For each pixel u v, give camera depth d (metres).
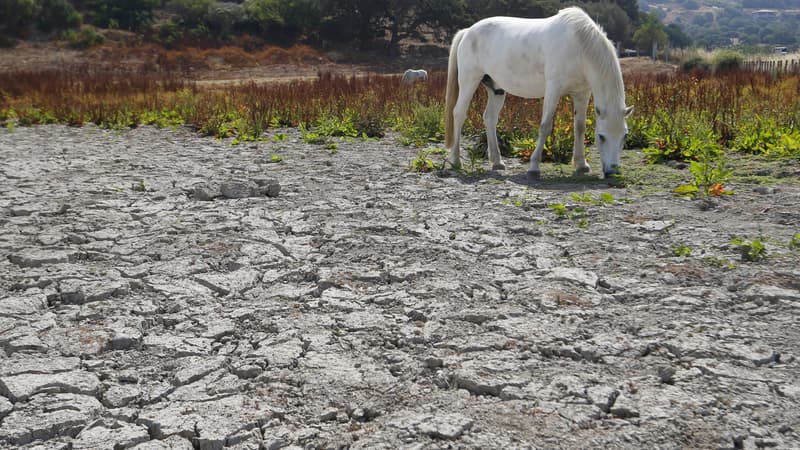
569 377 3.54
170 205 7.38
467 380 3.53
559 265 5.23
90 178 8.98
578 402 3.32
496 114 9.34
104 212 7.08
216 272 5.27
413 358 3.82
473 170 9.09
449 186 8.08
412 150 11.33
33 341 4.06
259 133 13.88
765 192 7.33
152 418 3.28
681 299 4.46
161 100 18.56
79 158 10.89
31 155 11.28
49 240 6.07
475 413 3.26
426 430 3.11
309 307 4.55
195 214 6.97
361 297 4.70
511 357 3.79
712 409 3.24
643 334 4.03
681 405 3.28
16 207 7.29
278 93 16.72
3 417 3.30
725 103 11.83
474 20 54.78
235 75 39.50
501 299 4.61
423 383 3.57
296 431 3.17
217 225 6.52
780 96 12.48
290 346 3.98
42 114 17.47
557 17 8.18
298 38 51.28
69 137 14.10
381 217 6.70
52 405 3.38
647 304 4.46
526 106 12.74
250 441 3.11
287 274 5.15
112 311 4.54
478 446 2.99
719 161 7.67
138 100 18.55
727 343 3.88
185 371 3.73
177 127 15.45
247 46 48.22
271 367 3.76
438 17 53.53
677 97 12.74
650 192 7.57
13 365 3.79
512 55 8.58
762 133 10.00
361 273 5.10
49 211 7.16
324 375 3.65
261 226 6.48
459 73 9.35
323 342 4.03
